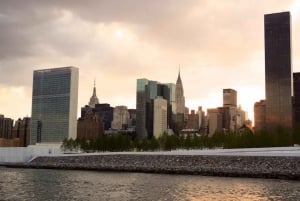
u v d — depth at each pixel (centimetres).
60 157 19850
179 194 7938
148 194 7912
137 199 7169
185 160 16338
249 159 14975
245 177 13250
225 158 15538
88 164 18425
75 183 10319
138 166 16925
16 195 7719
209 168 15088
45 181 10906
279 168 13975
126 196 7588
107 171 16300
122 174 14312
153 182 10744
